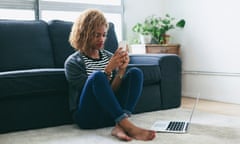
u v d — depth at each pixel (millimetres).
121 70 2066
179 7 3877
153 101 2756
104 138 1901
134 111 2615
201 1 3590
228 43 3324
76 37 2135
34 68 2627
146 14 4051
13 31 2621
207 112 2709
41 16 3361
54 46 2805
